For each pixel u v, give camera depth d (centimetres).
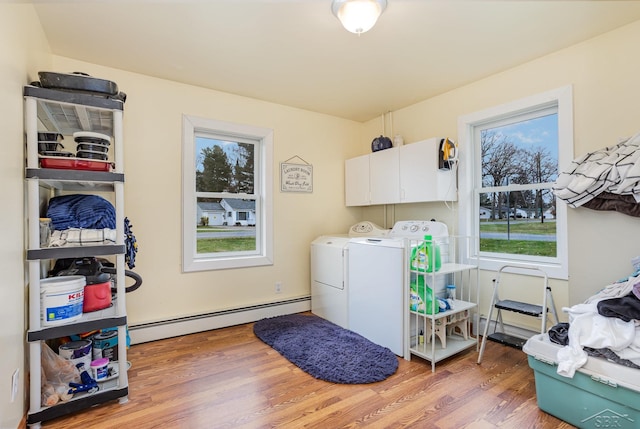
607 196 202
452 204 311
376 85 301
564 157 237
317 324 310
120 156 183
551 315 246
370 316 267
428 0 181
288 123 356
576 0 182
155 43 226
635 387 140
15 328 146
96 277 189
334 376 208
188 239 294
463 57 249
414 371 219
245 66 262
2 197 133
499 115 276
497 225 291
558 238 244
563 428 159
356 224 380
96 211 195
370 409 176
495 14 195
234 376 214
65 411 166
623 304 157
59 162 167
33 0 176
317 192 378
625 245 201
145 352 252
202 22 201
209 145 318
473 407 177
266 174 341
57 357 180
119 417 170
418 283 236
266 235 340
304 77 283
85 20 198
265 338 276
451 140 303
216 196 319
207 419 169
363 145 416
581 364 156
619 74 212
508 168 284
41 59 204
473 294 295
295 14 193
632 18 200
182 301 293
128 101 269
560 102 238
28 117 159
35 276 159
